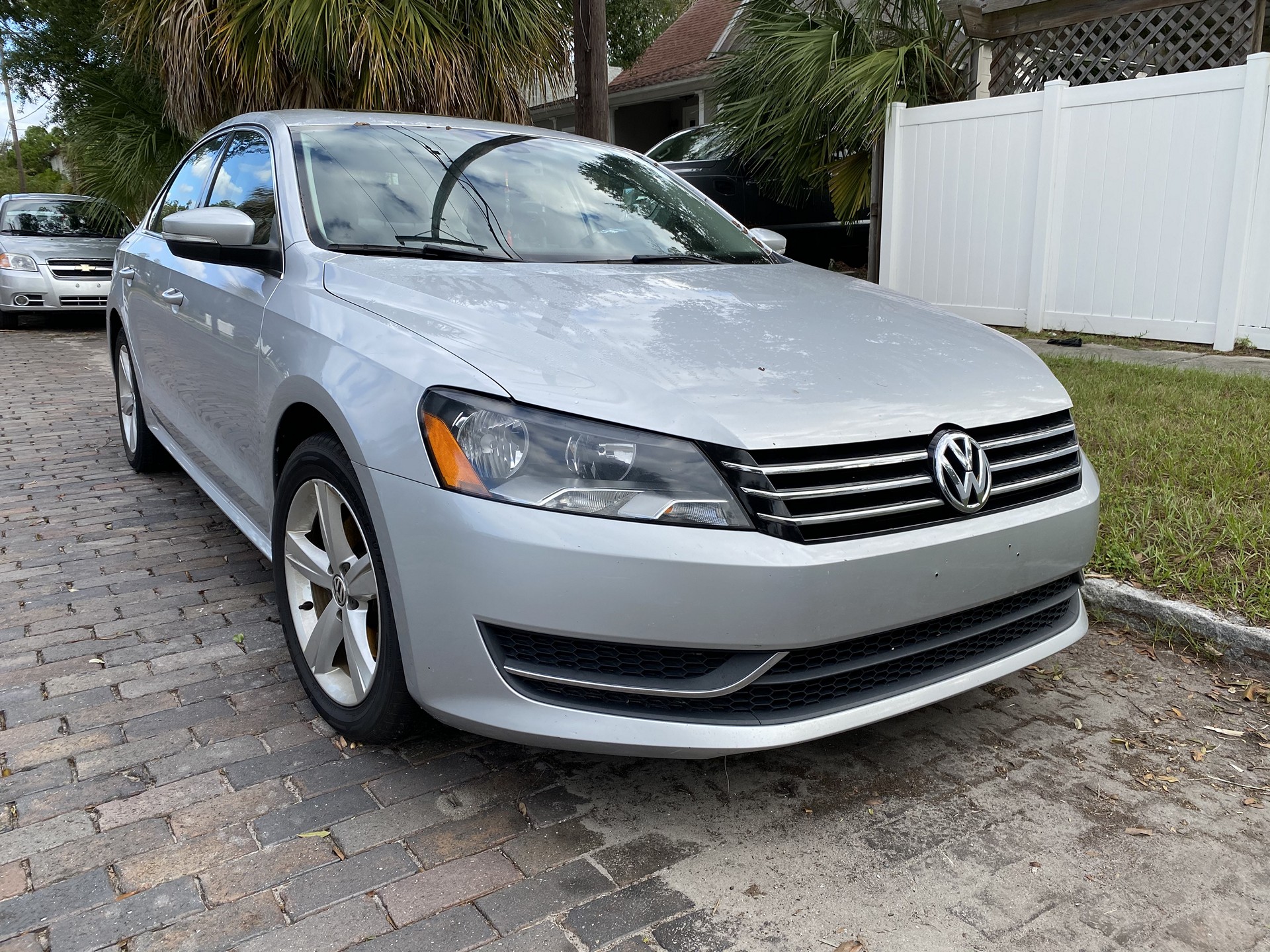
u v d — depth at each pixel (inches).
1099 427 189.2
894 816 89.2
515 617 77.9
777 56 331.9
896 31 346.9
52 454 217.9
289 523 104.7
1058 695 112.5
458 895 77.4
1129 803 91.3
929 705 88.0
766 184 376.8
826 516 79.3
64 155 559.5
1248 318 264.8
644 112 810.2
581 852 83.1
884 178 337.1
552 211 129.3
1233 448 171.2
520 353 84.6
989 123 305.6
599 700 81.2
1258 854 83.7
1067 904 77.4
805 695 83.5
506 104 314.8
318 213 116.6
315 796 90.6
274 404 104.9
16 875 79.2
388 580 85.4
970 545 86.1
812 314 104.9
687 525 76.5
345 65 276.2
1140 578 129.3
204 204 152.4
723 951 71.9
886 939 73.3
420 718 92.9
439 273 105.2
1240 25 287.4
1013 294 311.3
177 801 89.5
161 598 137.4
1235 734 103.3
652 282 110.7
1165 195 271.6
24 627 127.1
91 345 405.4
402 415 83.4
